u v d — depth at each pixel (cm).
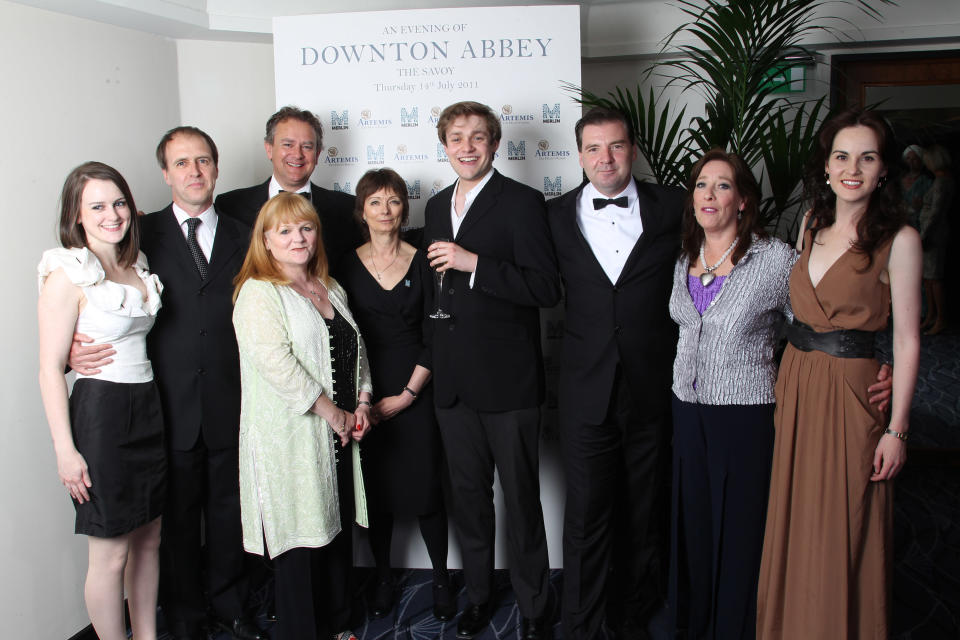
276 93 306
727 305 213
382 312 262
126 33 315
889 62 364
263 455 221
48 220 271
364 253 269
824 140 197
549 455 312
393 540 317
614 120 233
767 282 210
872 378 194
